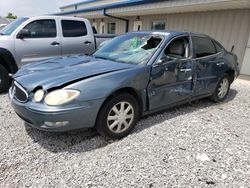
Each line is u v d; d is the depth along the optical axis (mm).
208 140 3059
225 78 4707
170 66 3391
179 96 3701
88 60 3467
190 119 3758
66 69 2957
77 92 2498
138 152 2693
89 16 16516
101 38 6555
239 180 2283
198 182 2227
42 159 2494
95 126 2840
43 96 2480
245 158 2670
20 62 5047
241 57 8438
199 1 7230
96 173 2291
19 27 5027
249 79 7613
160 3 8773
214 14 9023
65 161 2477
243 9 8031
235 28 8422
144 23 12875
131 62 3326
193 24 9953
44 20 5406
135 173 2314
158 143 2918
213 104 4688
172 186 2156
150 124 3484
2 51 4730
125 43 3836
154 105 3348
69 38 5816
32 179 2172
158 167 2426
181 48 3674
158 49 3338
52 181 2156
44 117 2426
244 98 5246
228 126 3562
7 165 2357
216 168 2457
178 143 2938
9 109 3881
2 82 4840
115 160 2521
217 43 4492
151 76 3170
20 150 2641
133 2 10234
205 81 4141
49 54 5496
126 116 3018
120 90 2904
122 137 3043
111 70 2900
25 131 3102
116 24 15719
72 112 2477
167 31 3752
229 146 2930
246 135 3279
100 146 2812
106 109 2771
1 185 2076
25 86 2639
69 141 2896
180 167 2443
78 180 2182
